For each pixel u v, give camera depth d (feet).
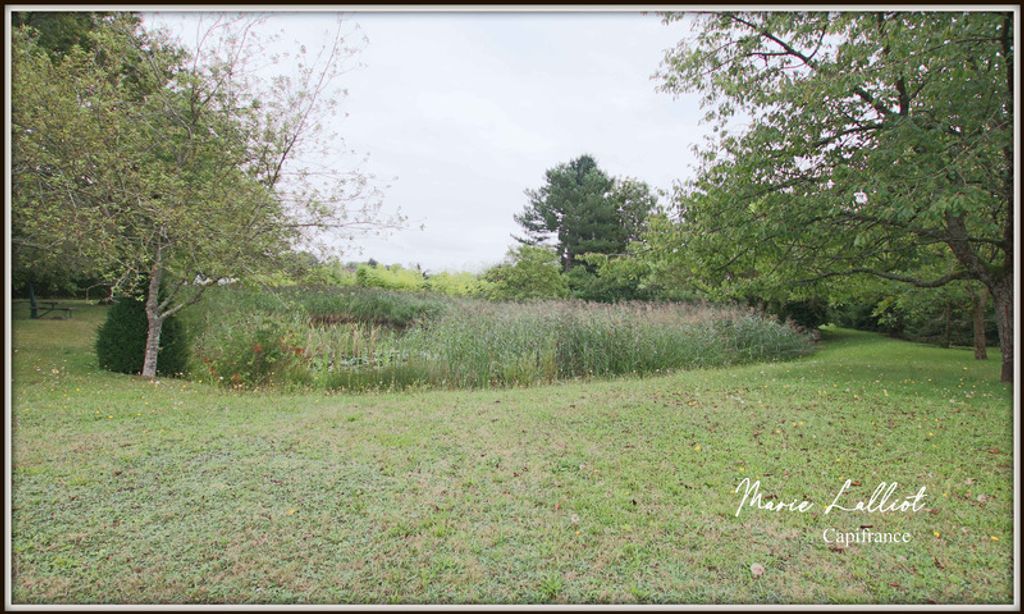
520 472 13.38
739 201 25.03
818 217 23.18
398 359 28.58
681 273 43.70
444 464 13.91
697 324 36.81
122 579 8.68
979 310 36.11
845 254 26.81
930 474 13.26
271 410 19.75
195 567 9.08
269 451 14.78
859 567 9.25
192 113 26.58
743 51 25.89
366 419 18.38
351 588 8.58
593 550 9.74
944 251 30.66
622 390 23.58
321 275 31.68
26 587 8.36
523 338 29.35
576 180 107.96
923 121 19.99
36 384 22.34
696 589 8.61
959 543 10.08
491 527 10.52
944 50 18.01
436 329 32.32
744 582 8.82
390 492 12.09
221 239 24.70
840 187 21.43
